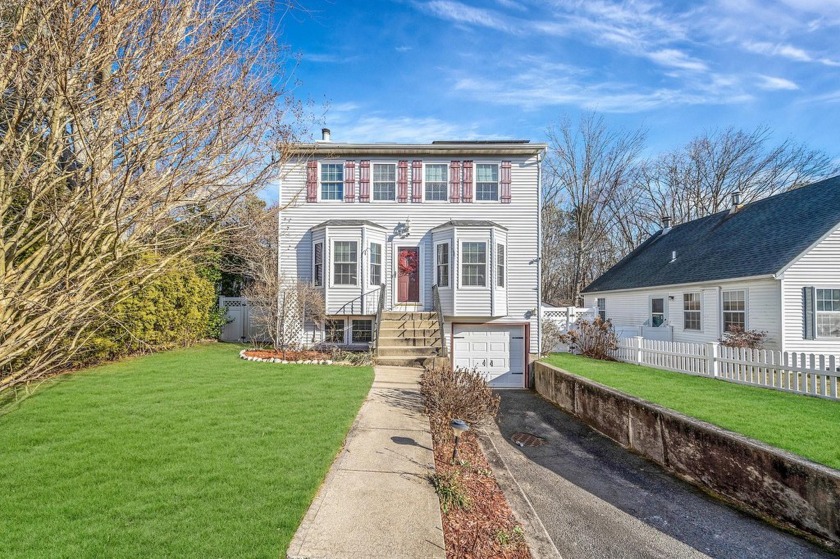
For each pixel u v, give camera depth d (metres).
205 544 2.72
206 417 5.35
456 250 12.28
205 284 13.46
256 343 13.35
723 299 13.24
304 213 12.84
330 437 4.78
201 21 4.52
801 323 11.22
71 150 4.23
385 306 12.64
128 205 4.31
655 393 7.34
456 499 3.78
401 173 12.98
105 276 4.37
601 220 30.09
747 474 4.54
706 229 17.75
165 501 3.26
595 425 7.75
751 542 3.81
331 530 3.05
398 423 5.64
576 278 27.06
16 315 3.61
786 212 13.80
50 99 3.83
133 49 4.30
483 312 12.22
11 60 3.55
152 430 4.83
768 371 7.98
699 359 9.38
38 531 2.82
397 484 3.88
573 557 3.54
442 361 9.79
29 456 4.04
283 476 3.75
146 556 2.59
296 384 7.25
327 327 12.42
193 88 4.34
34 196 3.75
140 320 9.62
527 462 5.97
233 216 6.28
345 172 12.97
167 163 4.61
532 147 12.78
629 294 18.88
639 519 4.25
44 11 3.43
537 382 11.66
